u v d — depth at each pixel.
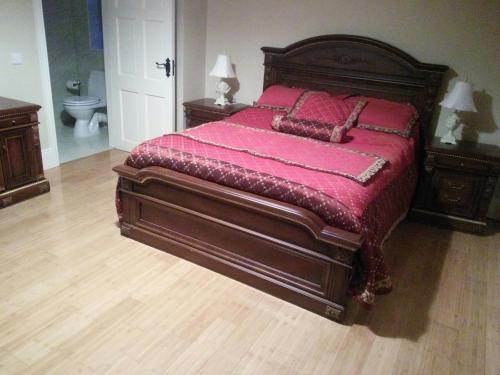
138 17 3.97
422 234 3.17
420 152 3.46
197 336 1.97
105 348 1.86
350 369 1.84
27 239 2.70
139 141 4.47
